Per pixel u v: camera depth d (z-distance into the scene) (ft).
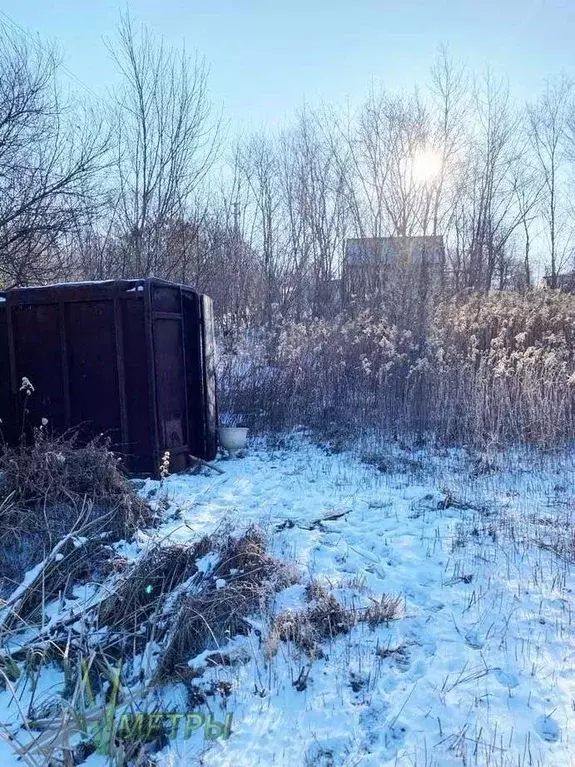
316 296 56.03
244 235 62.80
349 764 8.00
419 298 42.91
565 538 15.26
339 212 60.90
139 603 11.46
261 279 59.77
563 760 7.88
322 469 22.77
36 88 33.35
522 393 26.27
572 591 12.61
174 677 9.73
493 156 64.18
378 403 28.60
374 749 8.29
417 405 27.61
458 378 28.22
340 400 29.78
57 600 11.85
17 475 14.87
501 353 28.40
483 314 34.63
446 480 20.85
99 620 11.05
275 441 27.43
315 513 17.39
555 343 30.91
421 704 9.12
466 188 63.16
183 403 22.13
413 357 31.91
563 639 10.82
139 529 14.79
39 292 20.21
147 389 19.94
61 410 20.42
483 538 15.60
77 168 35.63
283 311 53.52
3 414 20.92
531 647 10.58
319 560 14.12
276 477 21.61
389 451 24.84
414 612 11.85
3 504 13.78
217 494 19.38
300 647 10.50
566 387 26.17
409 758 8.01
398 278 52.37
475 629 11.24
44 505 14.06
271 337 36.22
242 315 51.70
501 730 8.52
